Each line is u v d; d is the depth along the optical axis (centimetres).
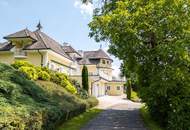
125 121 2184
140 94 2123
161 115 2008
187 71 1786
